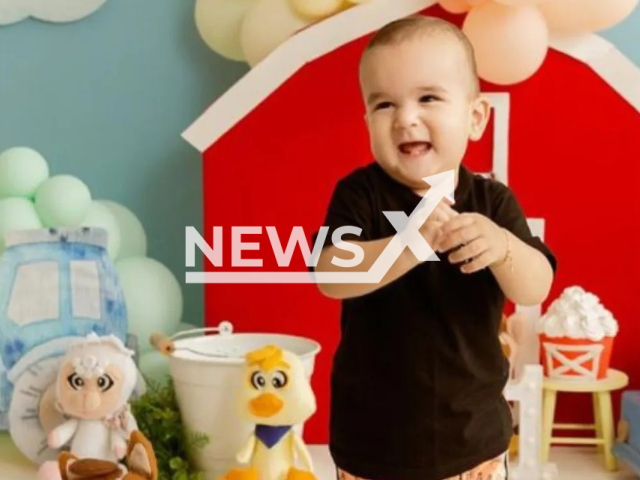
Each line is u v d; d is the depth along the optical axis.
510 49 1.26
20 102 1.60
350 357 0.98
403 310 0.95
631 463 1.26
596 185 1.37
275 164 1.39
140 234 1.53
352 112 1.37
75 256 1.38
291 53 1.36
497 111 1.35
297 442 1.16
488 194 1.00
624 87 1.34
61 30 1.59
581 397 1.41
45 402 1.32
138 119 1.60
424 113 0.92
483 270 0.96
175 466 1.26
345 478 0.99
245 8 1.49
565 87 1.35
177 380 1.29
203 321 1.61
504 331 1.37
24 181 1.40
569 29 1.32
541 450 1.33
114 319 1.38
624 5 1.29
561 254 1.38
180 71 1.59
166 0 1.58
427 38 0.93
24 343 1.35
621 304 1.39
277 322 1.42
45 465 1.22
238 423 1.26
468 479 0.95
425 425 0.94
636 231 1.37
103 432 1.27
